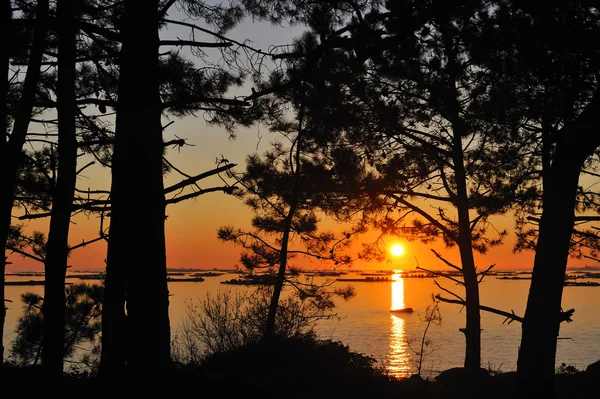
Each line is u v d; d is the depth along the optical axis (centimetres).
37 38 1032
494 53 1099
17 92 1300
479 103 1344
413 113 1566
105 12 1141
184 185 912
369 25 975
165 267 911
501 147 1599
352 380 1065
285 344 1118
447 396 1162
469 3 1016
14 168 993
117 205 930
